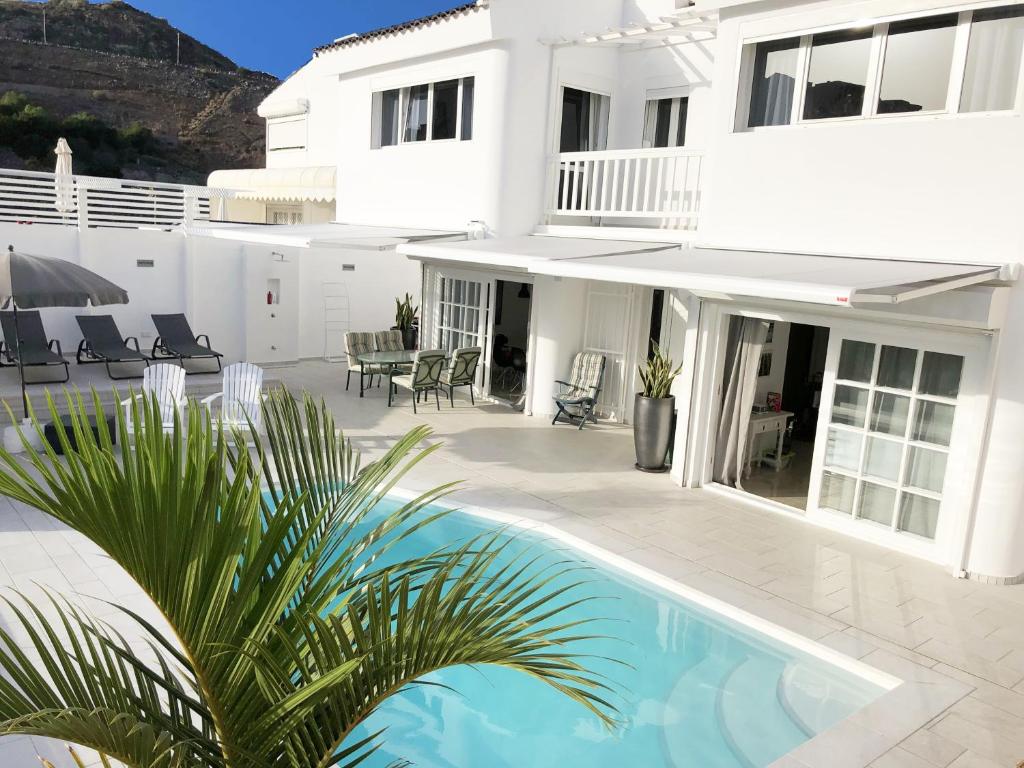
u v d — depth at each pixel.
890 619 9.72
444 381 19.30
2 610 8.70
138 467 2.95
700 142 17.34
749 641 9.58
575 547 11.72
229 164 75.75
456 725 8.08
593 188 16.75
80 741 2.85
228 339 22.39
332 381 21.52
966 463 10.77
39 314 18.47
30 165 63.41
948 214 10.85
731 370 13.98
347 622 4.15
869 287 8.36
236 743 3.48
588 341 19.12
